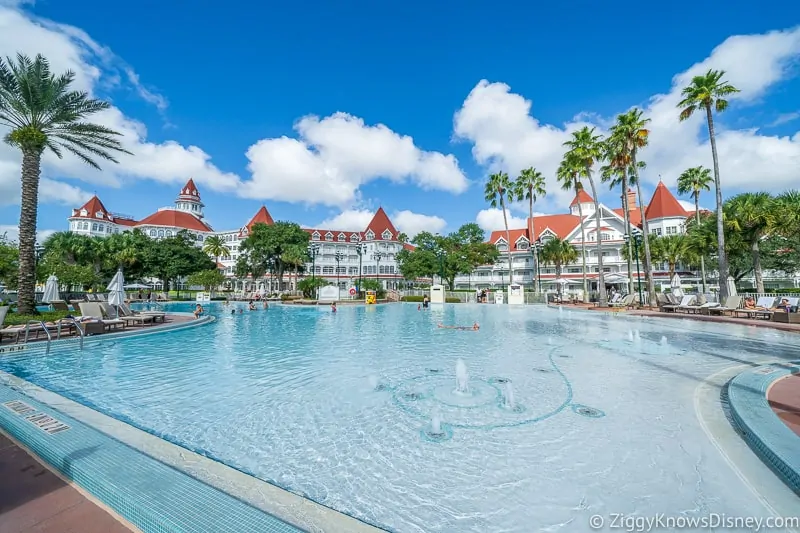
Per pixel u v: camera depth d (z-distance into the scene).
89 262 44.44
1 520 2.60
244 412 5.51
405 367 8.57
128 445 3.76
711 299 26.86
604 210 56.19
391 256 79.44
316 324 19.27
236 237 93.25
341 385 6.99
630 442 4.29
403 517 3.00
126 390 6.64
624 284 52.75
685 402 5.71
